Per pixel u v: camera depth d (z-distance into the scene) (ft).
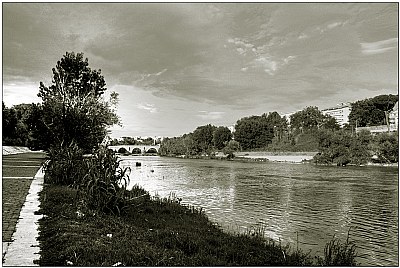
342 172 128.57
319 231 42.27
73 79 88.12
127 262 20.18
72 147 57.00
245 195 70.38
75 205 33.55
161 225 33.30
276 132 310.24
